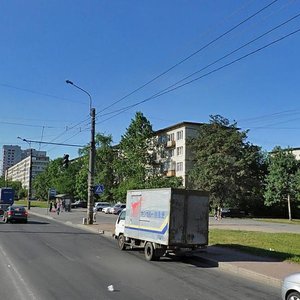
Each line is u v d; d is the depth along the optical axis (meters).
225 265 14.68
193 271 13.85
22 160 140.00
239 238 24.55
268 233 29.25
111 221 42.78
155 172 94.19
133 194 18.56
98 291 9.77
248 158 73.44
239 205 76.50
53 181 123.75
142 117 93.50
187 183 82.19
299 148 89.50
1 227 31.41
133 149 92.75
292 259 15.67
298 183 65.25
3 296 8.93
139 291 9.98
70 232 28.75
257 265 14.50
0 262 13.87
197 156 77.56
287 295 8.15
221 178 70.00
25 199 147.62
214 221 52.69
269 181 69.25
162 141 94.75
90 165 37.00
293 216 76.25
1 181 146.88
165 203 16.12
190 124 87.44
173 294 9.80
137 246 17.94
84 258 15.77
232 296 9.89
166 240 15.75
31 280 10.84
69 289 9.88
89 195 36.69
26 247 18.62
